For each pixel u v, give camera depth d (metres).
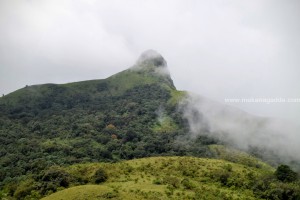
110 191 90.75
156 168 122.19
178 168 120.88
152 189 98.50
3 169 153.25
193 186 103.12
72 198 87.62
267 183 107.12
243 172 117.00
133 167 123.69
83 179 112.69
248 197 99.00
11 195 114.69
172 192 95.69
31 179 116.56
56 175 112.62
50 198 91.44
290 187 103.25
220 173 112.88
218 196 96.50
